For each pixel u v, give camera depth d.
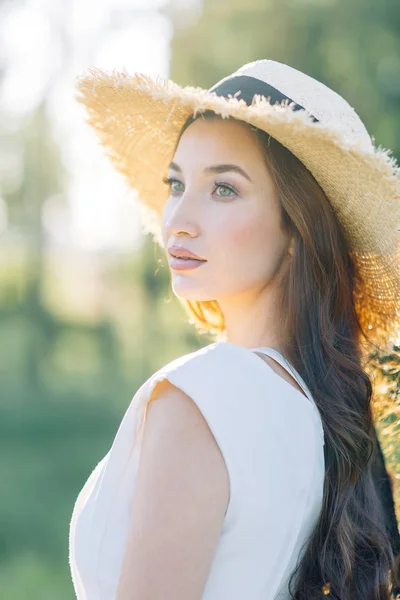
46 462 10.95
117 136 2.07
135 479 1.36
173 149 2.06
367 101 10.95
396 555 1.67
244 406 1.34
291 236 1.58
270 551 1.35
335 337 1.60
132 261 20.48
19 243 20.70
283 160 1.54
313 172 1.54
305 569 1.47
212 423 1.29
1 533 7.67
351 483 1.50
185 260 1.58
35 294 20.17
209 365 1.35
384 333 1.76
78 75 1.81
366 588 1.51
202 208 1.56
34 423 13.27
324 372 1.55
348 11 11.12
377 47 11.01
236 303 1.64
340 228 1.65
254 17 11.39
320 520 1.47
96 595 1.38
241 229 1.54
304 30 11.20
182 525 1.26
